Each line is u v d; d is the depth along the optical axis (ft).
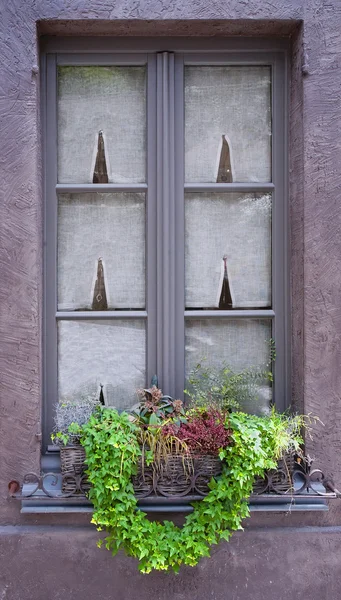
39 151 8.62
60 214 9.00
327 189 8.48
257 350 9.05
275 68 8.97
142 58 8.95
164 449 7.88
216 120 9.06
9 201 8.35
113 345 9.00
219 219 9.05
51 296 8.90
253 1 8.38
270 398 9.04
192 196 9.04
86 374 8.98
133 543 7.90
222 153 9.06
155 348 8.96
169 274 8.91
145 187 8.95
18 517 8.52
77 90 9.00
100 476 7.79
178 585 8.48
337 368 8.54
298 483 8.57
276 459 8.14
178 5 8.34
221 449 7.84
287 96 8.98
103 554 8.45
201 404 8.73
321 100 8.45
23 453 8.44
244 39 8.93
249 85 9.06
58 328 8.96
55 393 8.90
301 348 8.64
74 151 9.02
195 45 8.89
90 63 8.93
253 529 8.56
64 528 8.50
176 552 7.88
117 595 8.46
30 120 8.36
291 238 8.97
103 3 8.31
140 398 8.76
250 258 9.12
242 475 7.73
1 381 8.39
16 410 8.41
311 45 8.43
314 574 8.54
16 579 8.43
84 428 7.95
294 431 8.54
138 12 8.32
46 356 8.88
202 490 8.11
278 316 9.02
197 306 9.06
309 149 8.47
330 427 8.55
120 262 9.07
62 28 8.57
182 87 8.96
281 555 8.53
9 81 8.35
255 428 7.98
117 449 7.72
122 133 9.04
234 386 8.96
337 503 8.61
